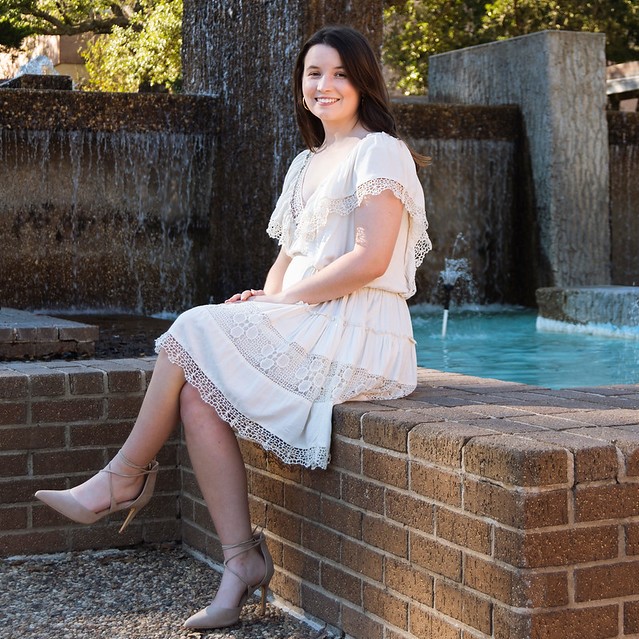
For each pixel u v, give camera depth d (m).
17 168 11.24
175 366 2.99
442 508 2.49
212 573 3.59
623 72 18.84
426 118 12.67
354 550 2.86
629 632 2.33
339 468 2.91
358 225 3.06
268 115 10.43
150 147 11.61
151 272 11.88
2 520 3.69
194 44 12.06
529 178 13.00
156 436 3.07
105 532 3.84
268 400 2.95
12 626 3.10
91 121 11.38
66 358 5.65
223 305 3.03
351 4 9.73
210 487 3.03
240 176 11.05
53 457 3.70
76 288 11.65
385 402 3.00
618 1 18.91
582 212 12.77
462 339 9.29
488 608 2.35
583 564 2.29
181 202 11.88
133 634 3.03
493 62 13.56
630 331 9.20
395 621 2.69
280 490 3.22
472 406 2.89
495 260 13.23
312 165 3.35
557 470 2.25
